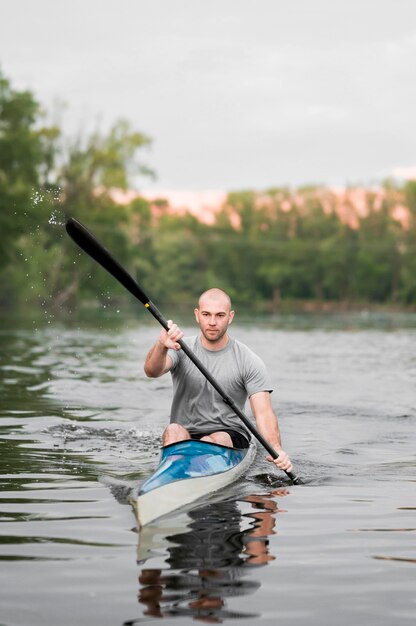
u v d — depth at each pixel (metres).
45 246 84.56
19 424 13.76
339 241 184.12
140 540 7.18
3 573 6.29
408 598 5.86
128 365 25.30
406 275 180.12
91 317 71.75
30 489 9.14
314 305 181.25
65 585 6.05
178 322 64.44
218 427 10.44
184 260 179.00
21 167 78.31
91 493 8.96
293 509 8.38
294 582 6.15
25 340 37.56
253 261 185.12
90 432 13.15
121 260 99.75
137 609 5.62
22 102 78.50
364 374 23.62
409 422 14.64
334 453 11.67
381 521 7.91
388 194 191.75
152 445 12.14
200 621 5.45
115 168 96.31
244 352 10.46
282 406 16.62
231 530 7.53
